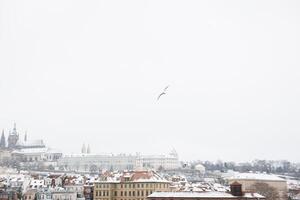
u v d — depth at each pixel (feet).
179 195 654.12
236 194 655.35
